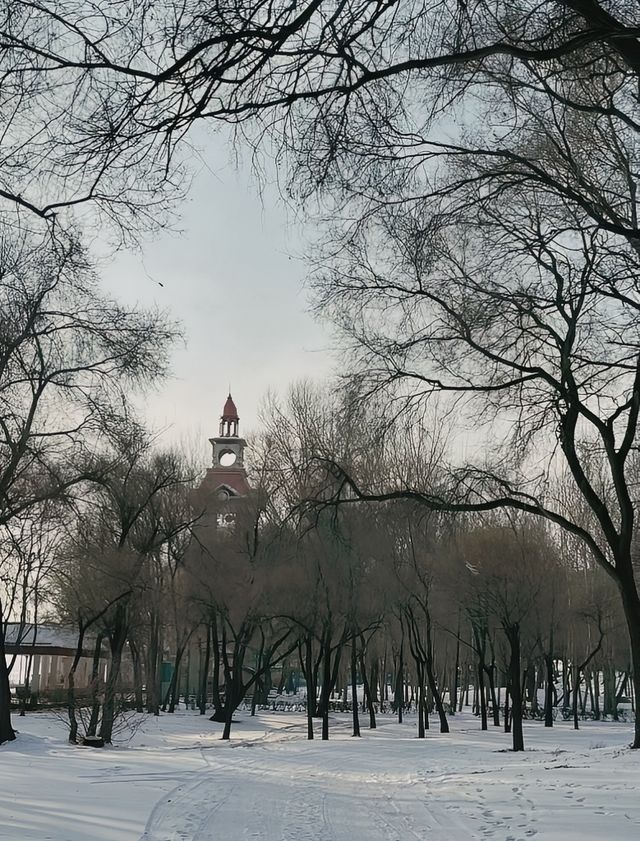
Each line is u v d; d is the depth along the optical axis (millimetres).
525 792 17906
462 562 39031
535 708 67688
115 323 27453
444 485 22047
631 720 65688
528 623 48625
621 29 7684
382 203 11438
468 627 63281
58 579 43406
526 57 7887
